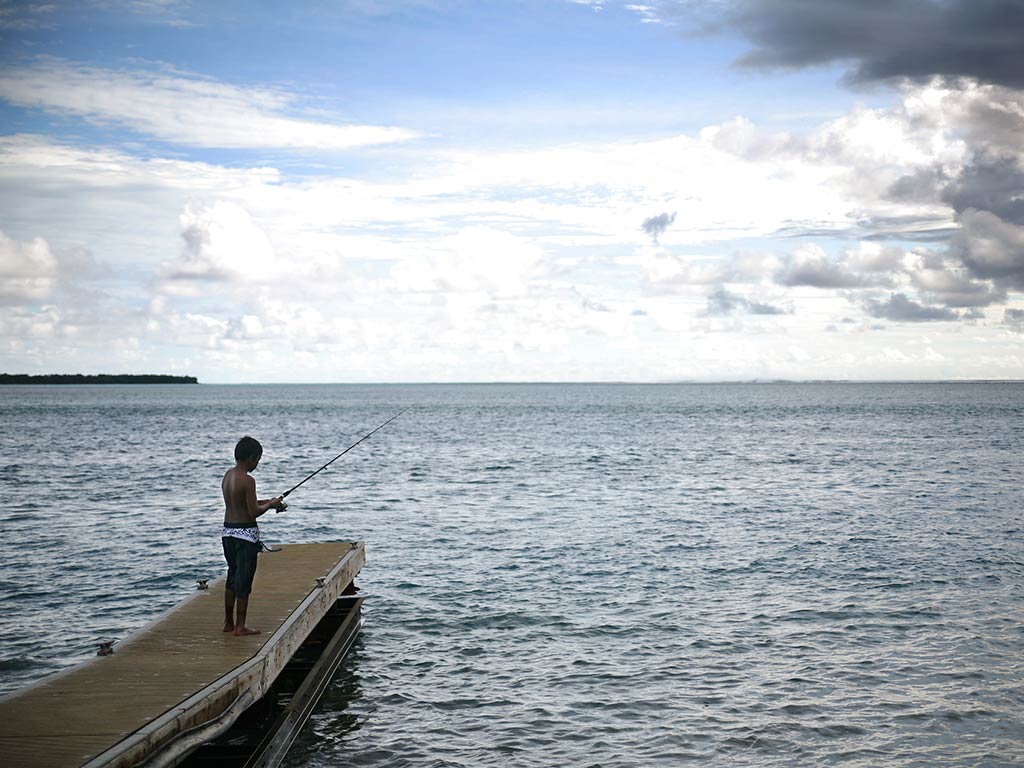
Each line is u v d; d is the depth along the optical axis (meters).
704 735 9.16
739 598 14.59
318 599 10.84
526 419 84.75
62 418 85.56
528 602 14.43
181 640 8.88
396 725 9.49
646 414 94.88
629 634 12.64
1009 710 9.73
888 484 30.38
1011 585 15.31
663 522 22.48
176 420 82.69
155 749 6.50
